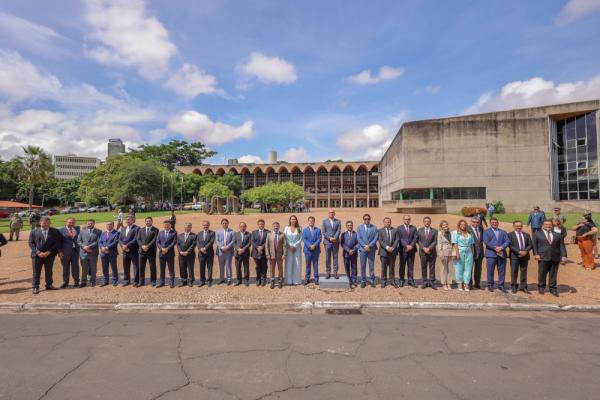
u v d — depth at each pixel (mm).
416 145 35125
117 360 4227
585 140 32562
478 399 3320
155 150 84250
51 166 43188
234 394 3416
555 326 5598
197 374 3854
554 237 7492
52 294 7621
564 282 8648
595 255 11164
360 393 3430
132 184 47562
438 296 7402
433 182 34531
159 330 5367
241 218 25875
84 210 58188
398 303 6836
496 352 4488
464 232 7961
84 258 8367
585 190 32406
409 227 8352
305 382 3666
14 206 49344
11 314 6383
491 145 33719
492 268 7875
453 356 4355
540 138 33156
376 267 11258
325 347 4656
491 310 6688
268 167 81000
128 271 8492
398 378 3758
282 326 5578
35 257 7742
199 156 91500
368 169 78125
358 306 6812
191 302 6980
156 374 3850
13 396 3377
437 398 3334
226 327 5523
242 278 9211
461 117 34219
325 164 79125
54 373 3873
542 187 32906
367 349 4586
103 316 6219
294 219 8719
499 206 32219
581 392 3457
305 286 8375
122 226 9445
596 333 5250
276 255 8227
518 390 3496
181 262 8359
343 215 28531
